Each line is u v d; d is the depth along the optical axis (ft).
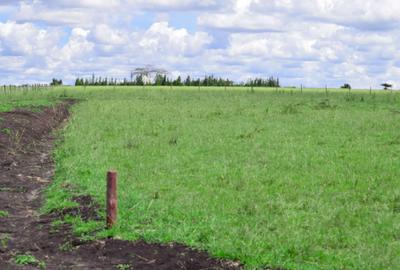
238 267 27.71
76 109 123.95
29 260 29.81
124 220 34.78
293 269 27.12
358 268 27.35
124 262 29.48
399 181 45.50
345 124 83.15
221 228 32.89
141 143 64.39
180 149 60.85
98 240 32.55
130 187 43.57
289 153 57.72
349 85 269.23
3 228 35.73
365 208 37.70
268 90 230.07
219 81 298.56
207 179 46.32
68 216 37.19
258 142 65.00
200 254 29.50
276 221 34.32
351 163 52.70
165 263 28.78
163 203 38.81
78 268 28.94
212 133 73.10
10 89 172.96
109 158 55.93
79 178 46.85
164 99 159.74
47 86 224.53
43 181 49.42
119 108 119.85
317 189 42.73
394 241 31.30
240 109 110.01
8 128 71.15
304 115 98.27
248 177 46.68
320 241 31.01
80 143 65.36
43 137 77.05
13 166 54.39
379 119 89.97
